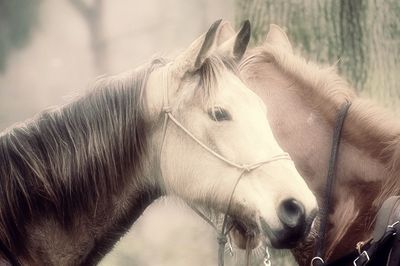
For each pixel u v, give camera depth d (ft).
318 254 30.30
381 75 45.85
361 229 30.30
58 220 28.30
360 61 45.65
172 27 165.68
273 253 41.22
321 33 45.03
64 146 28.27
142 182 28.99
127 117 28.55
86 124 28.40
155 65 29.27
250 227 28.19
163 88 28.66
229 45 29.04
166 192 29.22
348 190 30.60
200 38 28.07
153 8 175.22
